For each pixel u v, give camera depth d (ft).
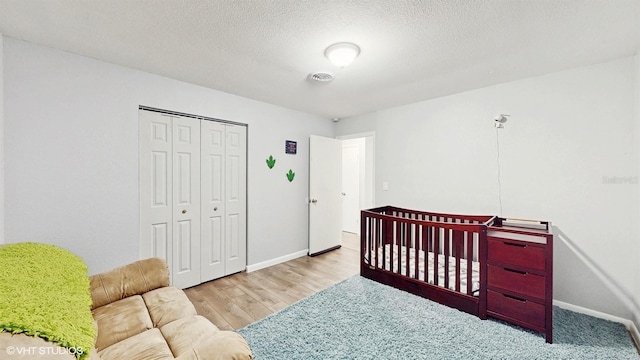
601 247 7.28
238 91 9.83
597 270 7.33
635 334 6.37
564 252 7.81
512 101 8.73
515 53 6.72
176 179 8.89
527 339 6.14
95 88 7.18
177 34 5.85
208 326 4.62
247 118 10.68
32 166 6.31
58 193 6.66
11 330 2.40
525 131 8.51
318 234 13.44
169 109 8.55
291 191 12.50
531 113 8.38
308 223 13.32
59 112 6.65
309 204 13.25
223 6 4.84
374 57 6.94
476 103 9.54
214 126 9.81
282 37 5.95
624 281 6.95
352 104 11.55
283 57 6.97
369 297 8.21
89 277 5.23
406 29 5.61
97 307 5.05
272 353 5.70
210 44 6.29
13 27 5.58
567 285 7.78
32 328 2.49
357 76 8.27
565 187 7.83
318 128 13.78
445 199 10.42
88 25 5.50
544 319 6.14
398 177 11.89
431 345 5.94
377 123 12.72
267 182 11.46
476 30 5.65
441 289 7.74
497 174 9.11
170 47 6.45
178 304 5.30
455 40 6.07
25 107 6.20
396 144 11.94
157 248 8.49
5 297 2.83
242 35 5.88
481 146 9.46
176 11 4.99
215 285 9.43
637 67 6.61
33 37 6.01
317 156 13.35
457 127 10.03
